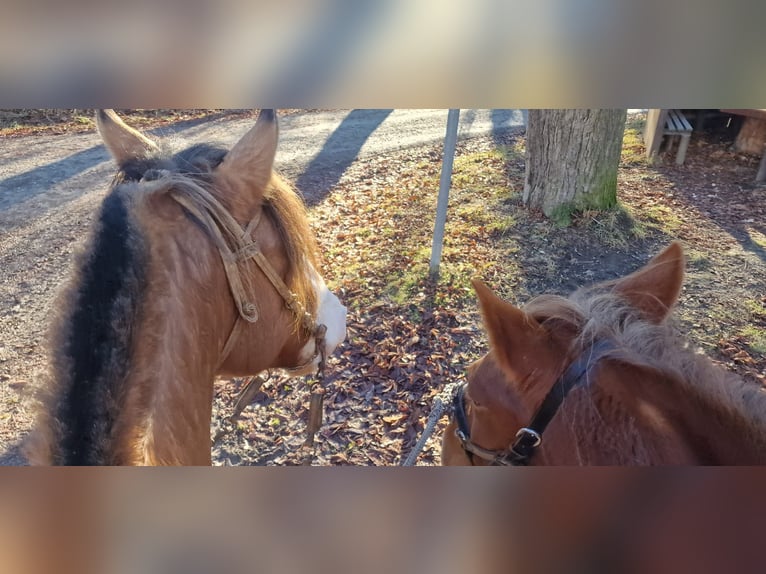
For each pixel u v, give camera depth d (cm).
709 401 78
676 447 77
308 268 132
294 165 476
